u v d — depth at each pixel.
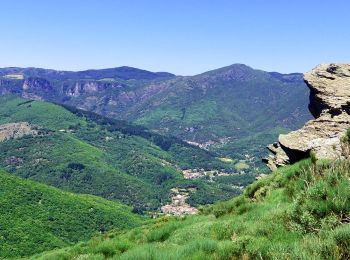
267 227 12.31
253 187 23.67
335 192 11.21
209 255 11.06
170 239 16.78
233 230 14.36
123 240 20.22
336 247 8.11
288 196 17.89
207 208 26.72
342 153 18.56
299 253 8.30
